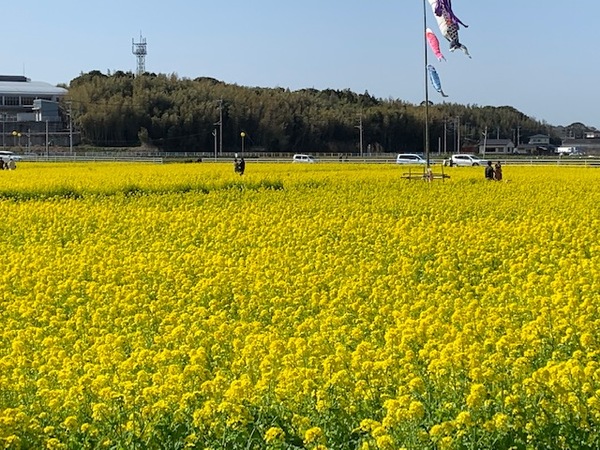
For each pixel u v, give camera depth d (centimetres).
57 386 898
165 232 2302
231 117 13725
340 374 830
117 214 2689
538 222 2342
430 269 1572
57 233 2267
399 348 965
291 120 13950
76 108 13775
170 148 13562
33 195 3438
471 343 971
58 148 12650
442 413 786
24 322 1211
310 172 5241
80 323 1175
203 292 1395
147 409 780
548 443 753
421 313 1144
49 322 1177
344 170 5762
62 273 1584
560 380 806
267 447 751
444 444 704
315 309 1289
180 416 798
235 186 3897
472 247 1833
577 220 2359
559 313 1084
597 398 765
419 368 911
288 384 823
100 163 7500
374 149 14400
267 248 1853
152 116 13738
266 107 14062
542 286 1334
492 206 2853
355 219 2445
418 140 14988
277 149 13925
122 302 1299
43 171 5238
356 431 773
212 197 3291
